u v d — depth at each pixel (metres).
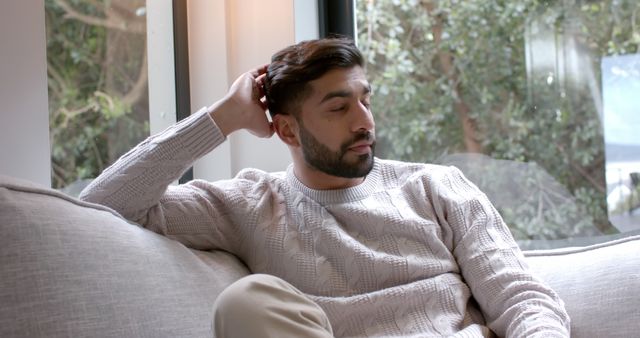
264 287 1.12
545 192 2.19
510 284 1.51
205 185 1.65
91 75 1.98
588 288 1.54
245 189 1.68
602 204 2.12
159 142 1.56
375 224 1.60
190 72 2.29
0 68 1.54
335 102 1.58
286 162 2.23
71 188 1.90
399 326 1.51
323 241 1.58
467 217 1.62
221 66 2.27
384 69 2.37
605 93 2.10
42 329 1.15
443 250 1.60
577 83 2.13
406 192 1.67
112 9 2.06
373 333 1.51
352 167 1.58
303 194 1.66
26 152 1.59
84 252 1.25
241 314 1.08
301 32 2.27
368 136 1.59
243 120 1.64
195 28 2.29
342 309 1.52
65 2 1.92
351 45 1.61
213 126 1.60
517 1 2.20
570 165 2.16
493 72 2.24
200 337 1.34
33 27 1.62
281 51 1.68
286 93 1.63
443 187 1.66
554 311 1.45
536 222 2.21
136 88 2.13
